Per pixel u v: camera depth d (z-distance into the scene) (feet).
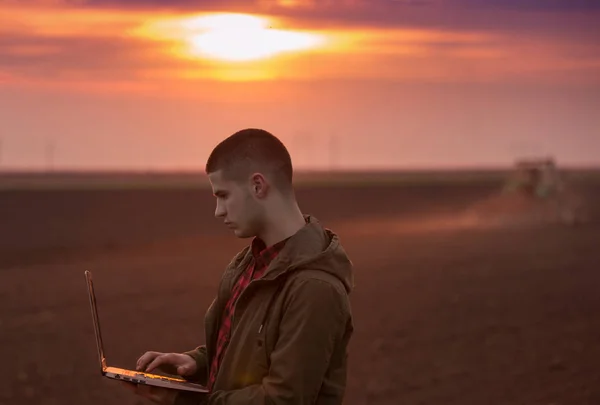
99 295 50.03
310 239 9.97
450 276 59.06
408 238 96.43
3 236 96.22
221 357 10.30
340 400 10.05
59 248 83.87
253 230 10.19
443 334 38.55
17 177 508.53
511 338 37.81
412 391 28.94
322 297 9.61
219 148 10.14
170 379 10.04
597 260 70.38
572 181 245.04
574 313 44.45
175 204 151.74
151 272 62.18
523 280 57.11
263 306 9.86
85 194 168.86
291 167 10.26
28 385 29.30
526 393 28.89
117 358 33.58
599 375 31.35
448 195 209.26
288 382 9.42
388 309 45.03
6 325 40.01
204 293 51.11
